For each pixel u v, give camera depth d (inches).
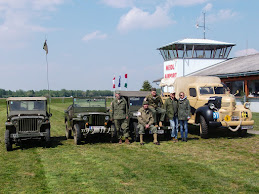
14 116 372.8
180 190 203.8
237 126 409.7
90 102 426.0
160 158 299.7
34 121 362.6
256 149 336.2
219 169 254.5
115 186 214.2
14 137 348.2
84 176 240.8
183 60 1273.4
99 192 202.7
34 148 373.1
